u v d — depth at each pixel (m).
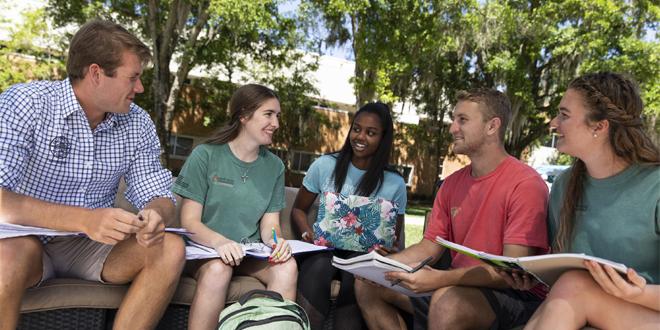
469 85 19.30
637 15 16.73
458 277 2.47
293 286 2.79
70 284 2.42
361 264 2.47
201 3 14.89
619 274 1.86
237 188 3.08
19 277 2.07
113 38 2.29
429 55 17.41
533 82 19.08
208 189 3.05
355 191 3.35
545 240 2.48
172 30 15.65
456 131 2.71
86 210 2.18
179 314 2.76
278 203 3.22
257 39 17.00
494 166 2.69
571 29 16.77
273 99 3.10
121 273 2.41
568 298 1.93
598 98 2.15
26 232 2.10
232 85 19.33
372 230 3.29
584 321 1.94
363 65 15.90
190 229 2.90
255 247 2.87
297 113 20.72
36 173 2.38
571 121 2.21
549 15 17.25
